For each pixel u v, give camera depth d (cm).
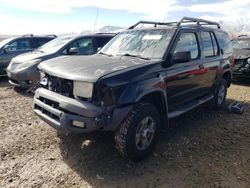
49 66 411
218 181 344
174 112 460
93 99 338
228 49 672
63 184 332
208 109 648
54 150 420
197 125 545
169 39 453
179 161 394
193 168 375
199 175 357
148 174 358
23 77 755
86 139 458
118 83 344
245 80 1012
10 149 419
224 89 666
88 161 388
